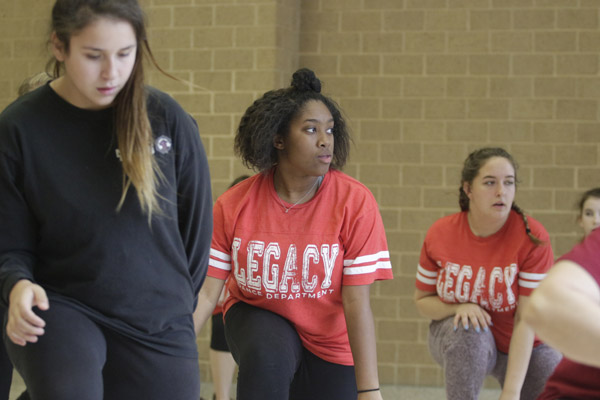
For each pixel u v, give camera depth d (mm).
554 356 4332
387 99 7281
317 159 3520
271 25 6941
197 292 2980
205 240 2902
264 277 3545
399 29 7254
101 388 2523
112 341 2699
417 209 7262
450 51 7195
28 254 2641
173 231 2750
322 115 3545
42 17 7457
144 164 2574
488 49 7164
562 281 1914
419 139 7250
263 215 3592
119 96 2580
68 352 2477
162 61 7125
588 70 7086
